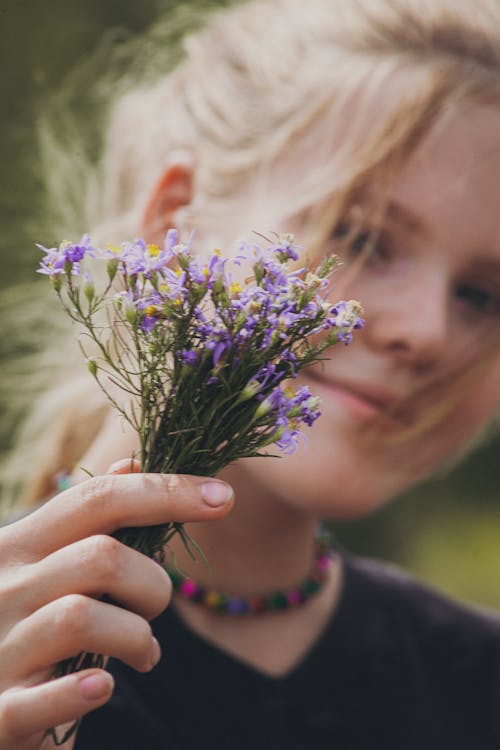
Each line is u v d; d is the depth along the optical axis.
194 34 2.47
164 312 0.99
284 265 0.99
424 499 5.92
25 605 1.09
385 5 1.92
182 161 1.90
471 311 1.80
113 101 2.94
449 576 5.55
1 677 1.07
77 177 2.63
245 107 1.90
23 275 3.17
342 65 1.82
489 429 2.63
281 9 2.13
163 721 1.67
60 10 4.98
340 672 1.82
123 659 1.09
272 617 1.82
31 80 4.79
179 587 1.78
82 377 2.09
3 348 2.68
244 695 1.73
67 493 1.12
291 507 1.77
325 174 1.71
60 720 1.04
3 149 3.80
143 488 1.08
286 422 1.03
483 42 1.81
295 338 1.01
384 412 1.70
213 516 1.08
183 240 1.81
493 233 1.71
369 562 2.17
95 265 2.07
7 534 1.13
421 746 1.81
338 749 1.74
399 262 1.72
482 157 1.70
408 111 1.70
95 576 1.07
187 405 1.04
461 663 1.96
